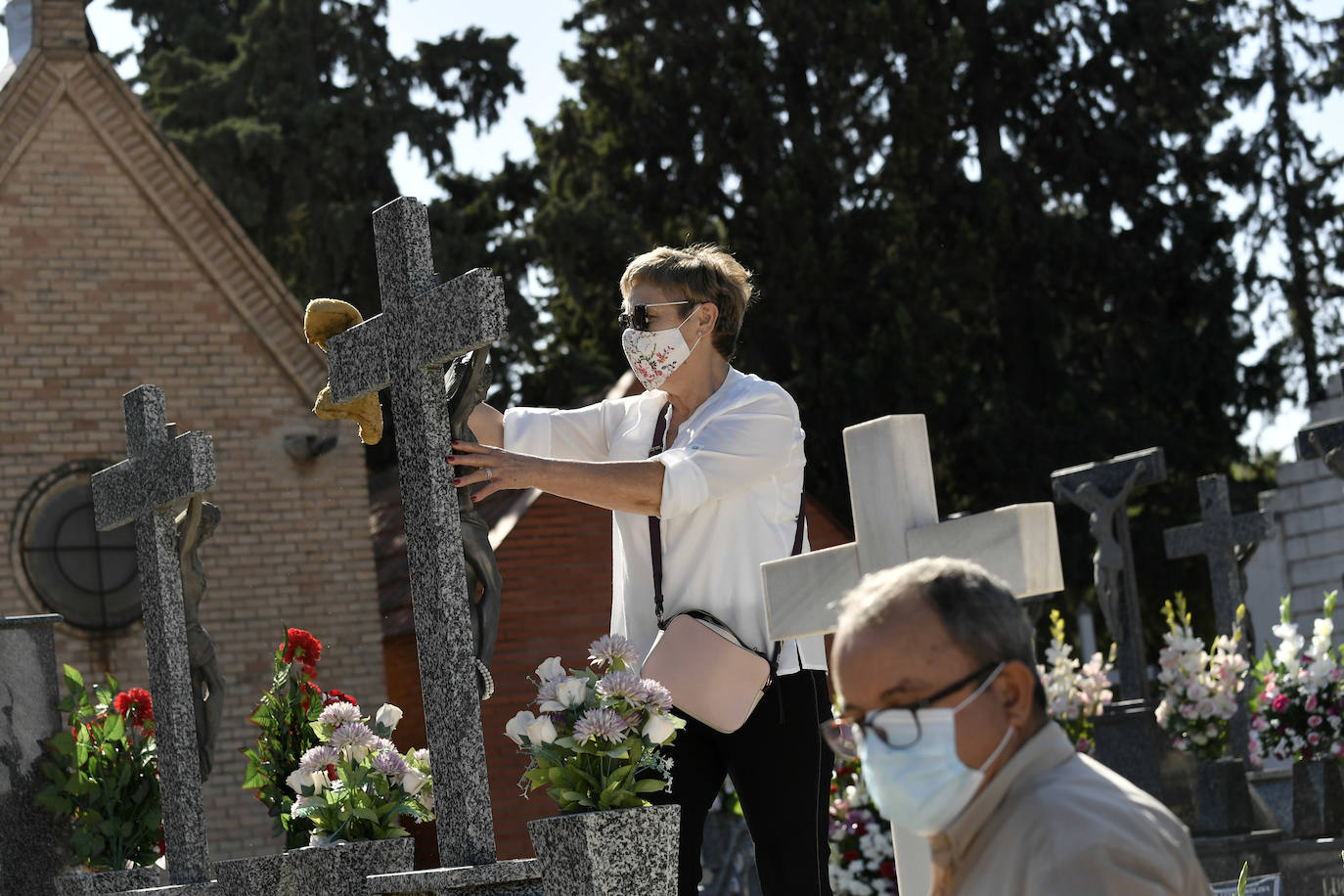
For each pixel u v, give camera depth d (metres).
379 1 31.36
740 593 4.34
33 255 16.83
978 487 26.67
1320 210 35.31
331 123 27.22
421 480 4.23
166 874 6.26
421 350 4.23
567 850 3.87
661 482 4.16
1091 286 29.52
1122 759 11.29
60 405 16.66
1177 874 1.90
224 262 17.52
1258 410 30.20
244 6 32.75
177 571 6.14
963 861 2.06
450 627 4.16
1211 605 27.59
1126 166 29.78
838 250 26.48
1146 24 30.36
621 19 29.41
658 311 4.43
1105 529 12.22
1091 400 27.83
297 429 17.53
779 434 4.30
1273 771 12.02
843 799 9.25
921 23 28.38
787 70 28.62
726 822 10.13
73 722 7.60
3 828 7.37
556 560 16.80
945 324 26.48
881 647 2.04
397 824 4.94
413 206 4.33
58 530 16.39
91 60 17.23
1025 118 30.64
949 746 2.02
